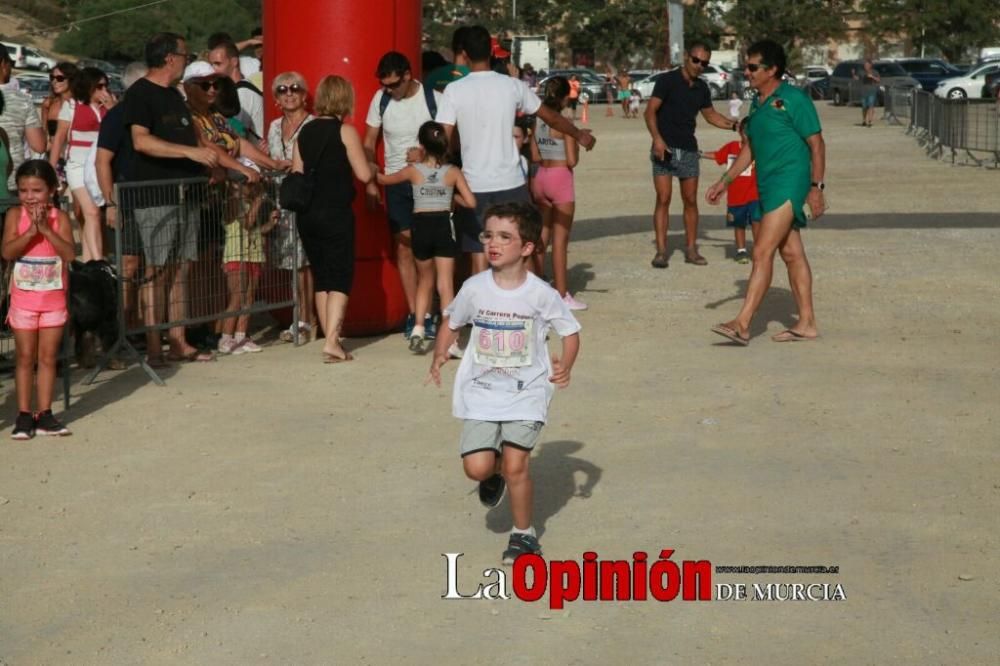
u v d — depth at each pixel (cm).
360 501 635
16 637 488
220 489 655
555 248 1115
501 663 461
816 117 943
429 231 941
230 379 888
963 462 679
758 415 774
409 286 1011
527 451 540
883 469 670
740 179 1352
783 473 665
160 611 509
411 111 988
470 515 613
